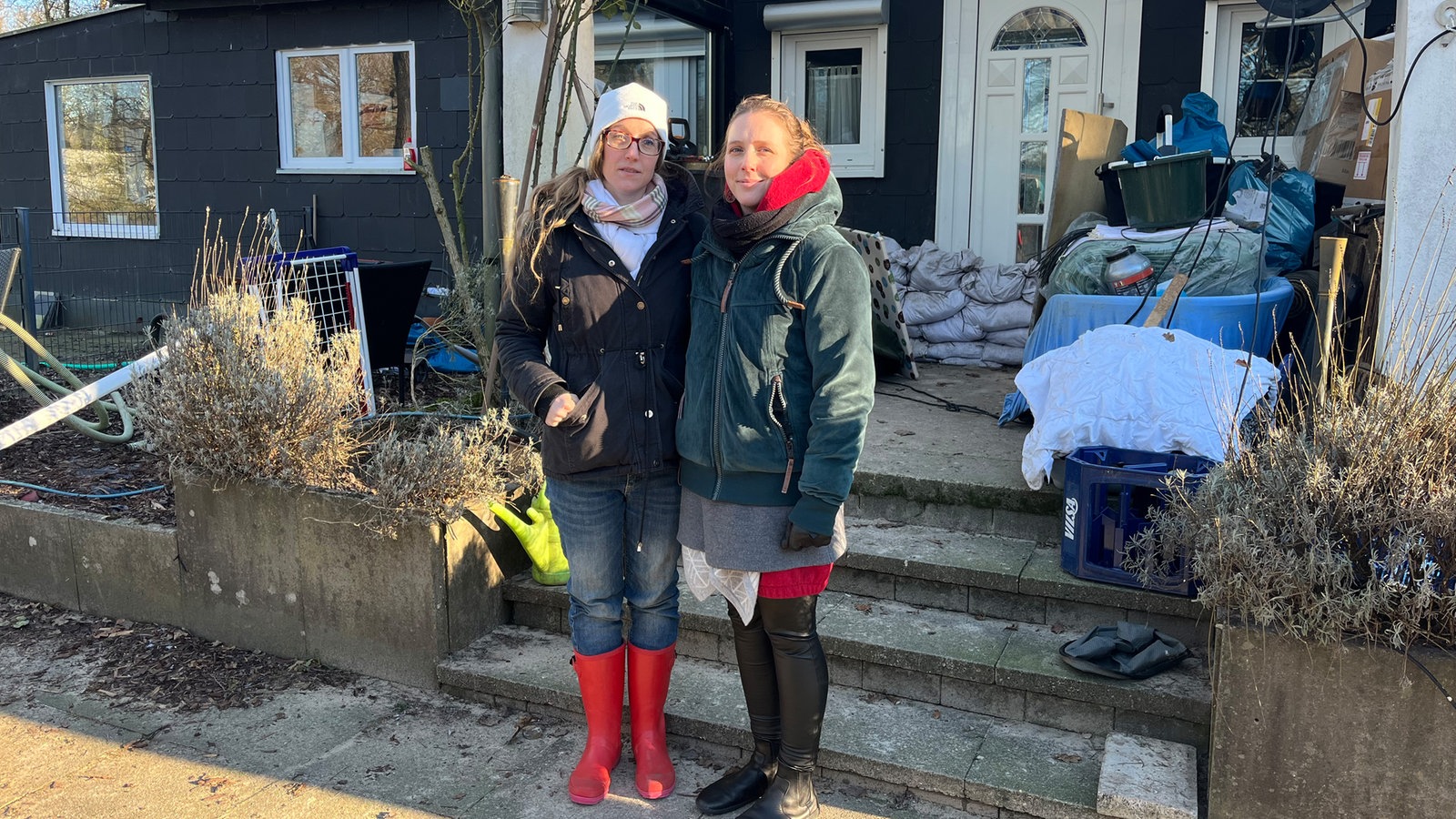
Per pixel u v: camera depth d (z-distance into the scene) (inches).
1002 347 227.5
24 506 165.8
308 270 181.6
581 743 124.3
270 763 121.5
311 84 313.9
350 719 131.0
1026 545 139.1
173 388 147.6
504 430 149.7
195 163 332.2
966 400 195.5
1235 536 96.0
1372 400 99.6
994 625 128.5
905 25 266.5
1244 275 166.4
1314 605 92.3
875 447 162.9
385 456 135.6
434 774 118.4
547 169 192.4
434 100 295.7
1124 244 174.7
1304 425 103.8
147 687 140.4
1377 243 143.7
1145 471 120.5
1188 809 97.6
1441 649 91.0
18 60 356.8
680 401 103.2
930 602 134.0
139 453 192.9
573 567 108.5
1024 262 255.8
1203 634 119.6
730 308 95.6
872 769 111.5
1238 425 112.1
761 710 108.1
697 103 280.5
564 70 170.1
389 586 137.0
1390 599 91.7
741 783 108.7
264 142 321.1
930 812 108.8
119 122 350.0
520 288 105.6
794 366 94.2
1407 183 122.5
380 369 213.6
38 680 142.7
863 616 131.3
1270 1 168.2
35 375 207.6
